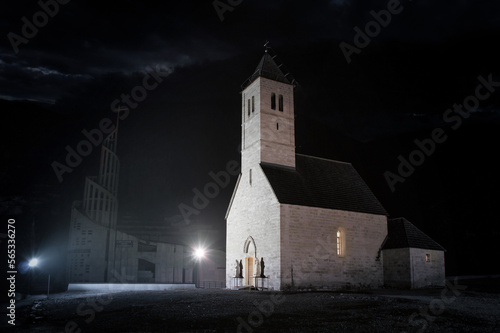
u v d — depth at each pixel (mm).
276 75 44625
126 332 16844
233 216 44969
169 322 19156
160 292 36562
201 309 23688
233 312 22328
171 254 58781
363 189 46156
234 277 41750
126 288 43250
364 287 40125
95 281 56000
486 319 19422
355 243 40906
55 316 22938
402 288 39625
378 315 20797
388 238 43188
